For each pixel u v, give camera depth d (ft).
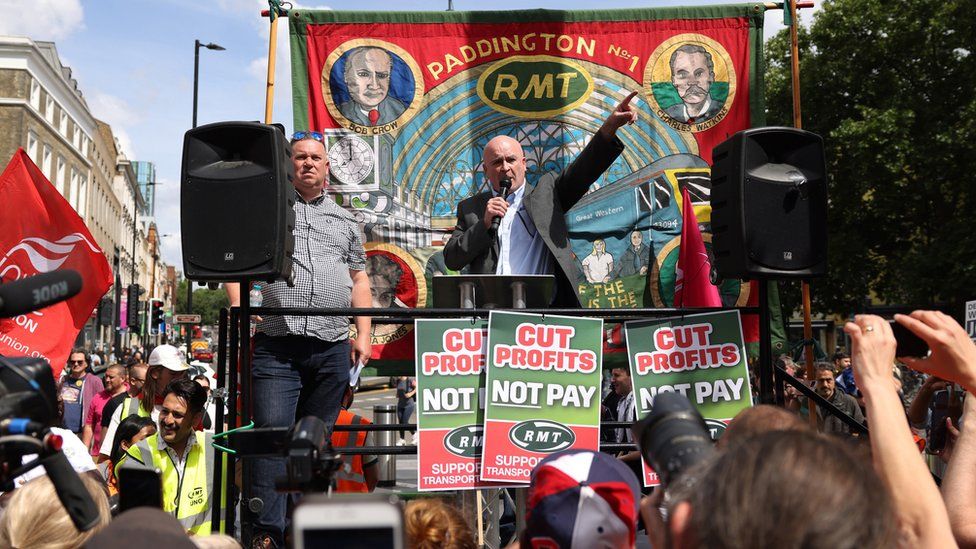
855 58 76.64
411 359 21.68
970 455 7.60
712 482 3.60
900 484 5.35
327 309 13.53
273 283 15.14
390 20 21.89
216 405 13.58
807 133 13.84
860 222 78.89
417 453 13.52
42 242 19.90
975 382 6.46
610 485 6.84
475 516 18.80
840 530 3.30
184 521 16.05
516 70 21.99
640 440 5.26
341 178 21.77
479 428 13.61
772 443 3.63
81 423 35.35
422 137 21.88
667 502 4.42
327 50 21.79
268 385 14.94
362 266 16.79
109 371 32.40
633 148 21.95
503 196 16.81
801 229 13.69
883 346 6.09
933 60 75.72
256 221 12.99
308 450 6.88
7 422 5.80
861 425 13.61
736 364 13.87
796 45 20.94
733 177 13.70
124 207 221.46
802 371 29.50
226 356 14.29
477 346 13.79
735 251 13.70
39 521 7.77
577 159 17.34
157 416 19.30
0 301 6.02
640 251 21.90
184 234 13.08
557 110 21.99
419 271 21.74
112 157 196.44
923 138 73.00
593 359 13.79
